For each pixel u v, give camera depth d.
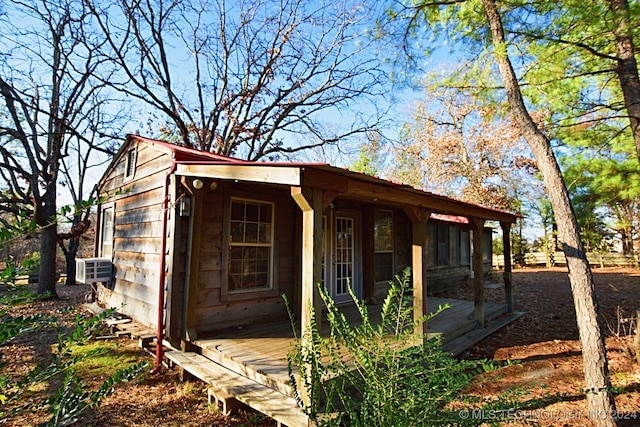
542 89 5.02
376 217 8.13
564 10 4.25
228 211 5.22
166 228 4.86
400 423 1.68
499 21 4.55
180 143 13.88
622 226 16.44
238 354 4.03
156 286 5.20
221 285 5.07
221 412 3.55
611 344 5.57
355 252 7.41
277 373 3.47
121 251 6.69
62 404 1.29
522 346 5.57
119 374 1.46
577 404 3.66
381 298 7.88
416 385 1.86
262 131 14.45
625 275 14.70
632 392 3.93
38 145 9.72
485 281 13.57
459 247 12.32
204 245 4.93
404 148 19.33
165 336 4.74
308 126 14.83
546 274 16.30
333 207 6.93
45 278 9.52
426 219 4.99
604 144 5.58
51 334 6.02
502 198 17.72
